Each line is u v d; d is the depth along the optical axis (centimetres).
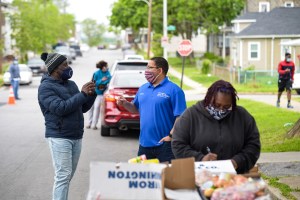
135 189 462
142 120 716
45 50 7281
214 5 5234
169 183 478
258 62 4506
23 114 2136
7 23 7050
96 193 460
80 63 6831
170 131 710
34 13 6500
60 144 680
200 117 542
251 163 540
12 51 6831
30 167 1121
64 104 666
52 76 689
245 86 3241
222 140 535
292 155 1124
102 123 1499
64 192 688
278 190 834
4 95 3123
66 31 9444
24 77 3825
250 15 5234
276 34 4378
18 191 920
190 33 5631
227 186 457
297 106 2162
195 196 469
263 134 1425
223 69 3888
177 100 705
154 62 707
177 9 5325
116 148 1341
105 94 1479
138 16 5425
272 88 3095
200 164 511
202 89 3191
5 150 1330
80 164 1143
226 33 6456
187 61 5862
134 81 1491
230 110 535
